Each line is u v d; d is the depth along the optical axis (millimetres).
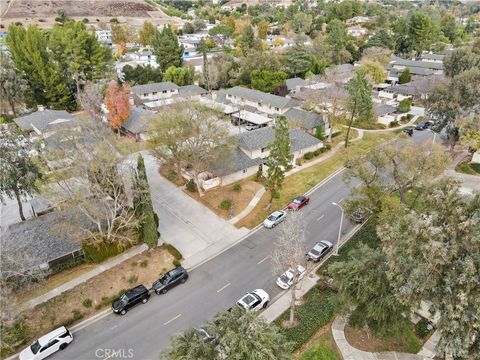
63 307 29953
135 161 56625
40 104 83000
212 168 48156
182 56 120188
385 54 102750
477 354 18594
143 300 30797
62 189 33906
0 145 35688
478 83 52469
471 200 19641
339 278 25453
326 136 66375
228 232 40250
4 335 24281
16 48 78438
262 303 29500
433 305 20125
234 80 97625
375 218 37188
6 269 26875
